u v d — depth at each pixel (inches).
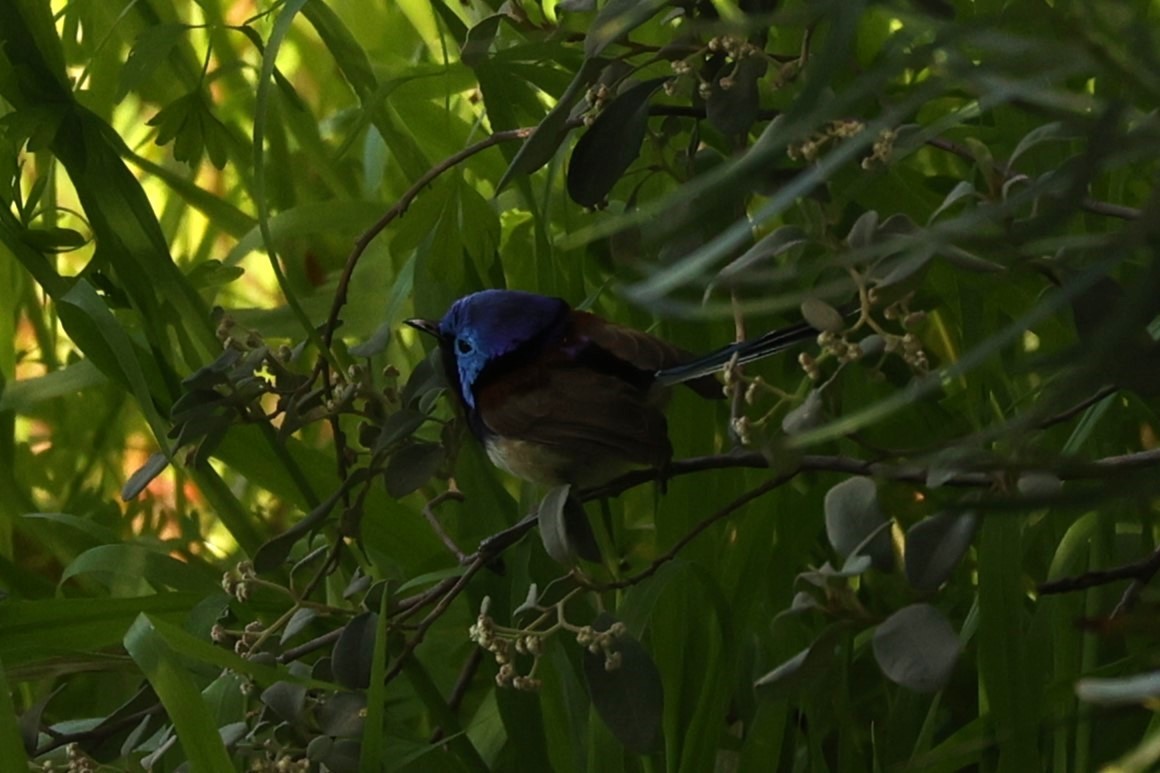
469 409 243.1
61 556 315.9
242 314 323.3
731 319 264.4
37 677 244.4
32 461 344.5
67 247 273.0
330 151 375.9
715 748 238.1
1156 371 129.3
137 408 367.6
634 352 234.2
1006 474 166.7
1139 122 114.9
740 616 248.5
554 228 316.5
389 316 284.0
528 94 284.7
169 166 393.4
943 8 181.2
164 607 249.6
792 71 206.2
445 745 249.6
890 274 169.6
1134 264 219.5
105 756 229.1
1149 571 185.0
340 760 207.2
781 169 202.7
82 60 336.5
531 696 250.2
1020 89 99.3
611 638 196.1
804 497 259.0
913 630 164.4
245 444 278.8
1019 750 212.7
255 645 220.2
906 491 256.1
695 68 209.8
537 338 235.6
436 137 322.0
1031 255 165.6
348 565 268.5
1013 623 214.1
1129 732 237.0
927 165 313.1
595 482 236.4
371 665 215.9
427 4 391.5
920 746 230.4
